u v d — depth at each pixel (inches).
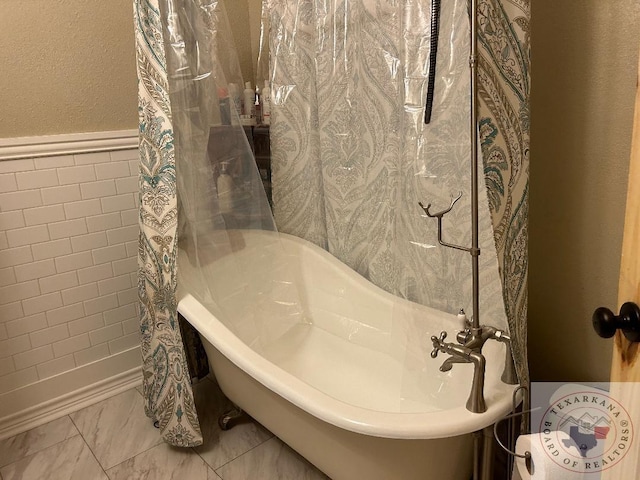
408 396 55.5
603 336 25.0
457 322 51.6
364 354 70.1
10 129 69.2
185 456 68.0
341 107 69.6
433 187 52.0
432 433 41.1
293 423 55.7
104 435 73.1
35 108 70.7
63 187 74.5
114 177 79.2
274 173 83.0
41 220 73.2
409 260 56.1
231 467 65.5
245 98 82.0
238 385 63.5
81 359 80.1
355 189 71.1
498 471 56.7
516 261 42.2
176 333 62.8
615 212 44.5
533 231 52.4
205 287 68.9
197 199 68.7
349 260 75.5
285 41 75.4
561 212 49.3
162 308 63.4
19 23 67.6
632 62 41.2
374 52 62.5
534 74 49.2
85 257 78.2
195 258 69.1
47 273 74.9
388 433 41.9
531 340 54.7
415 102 51.0
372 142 66.4
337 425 44.6
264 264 75.5
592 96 44.6
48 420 76.5
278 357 72.9
